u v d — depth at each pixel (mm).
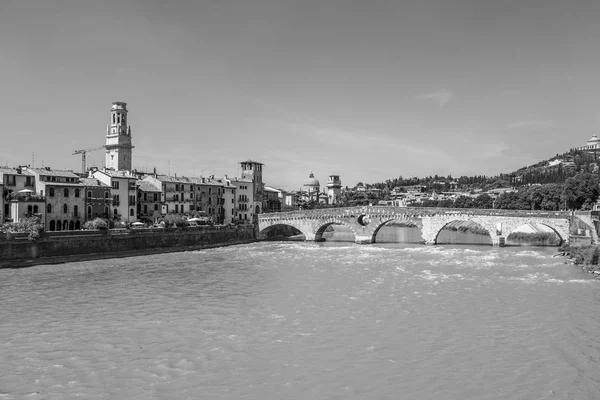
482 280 70125
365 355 38875
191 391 32469
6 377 35000
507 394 31594
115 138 161875
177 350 40344
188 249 119562
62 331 45719
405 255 104500
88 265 88938
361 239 138125
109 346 41438
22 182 105688
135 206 129625
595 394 31375
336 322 48125
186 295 61531
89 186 115625
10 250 84688
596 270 76125
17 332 45438
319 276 75562
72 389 32875
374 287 65625
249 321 48844
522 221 119062
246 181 177250
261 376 34875
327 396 31625
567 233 113750
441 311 52031
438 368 36062
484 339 42438
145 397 31609
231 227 141500
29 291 64000
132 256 104562
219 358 38438
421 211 131000
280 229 180375
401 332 44688
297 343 41875
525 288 63656
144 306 55594
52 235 91375
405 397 31391
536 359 37500
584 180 148625
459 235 172875
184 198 147000
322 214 144250
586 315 49375
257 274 78188
